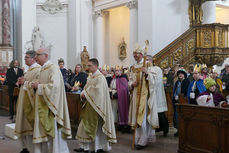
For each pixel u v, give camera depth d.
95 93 4.60
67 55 19.28
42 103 3.74
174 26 13.23
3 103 10.32
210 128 4.12
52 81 3.76
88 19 18.77
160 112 5.62
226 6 14.04
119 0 16.25
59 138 3.95
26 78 4.26
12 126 6.13
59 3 19.27
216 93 4.74
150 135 5.29
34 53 4.39
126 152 4.84
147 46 5.30
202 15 12.48
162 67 11.70
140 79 5.29
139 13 14.18
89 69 4.81
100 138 4.79
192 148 4.37
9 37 16.66
